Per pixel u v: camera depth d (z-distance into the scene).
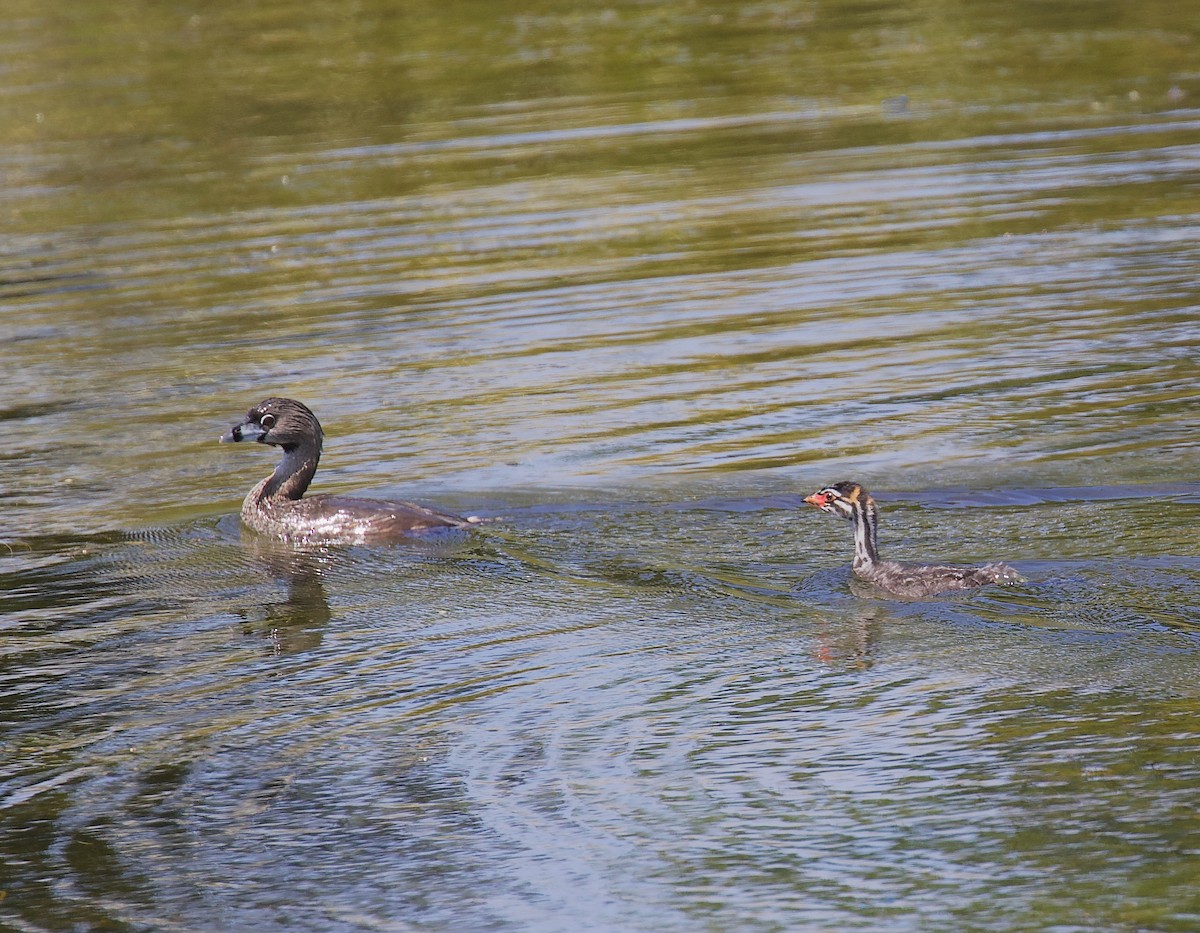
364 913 9.35
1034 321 21.42
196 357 22.25
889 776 10.30
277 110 36.09
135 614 14.17
